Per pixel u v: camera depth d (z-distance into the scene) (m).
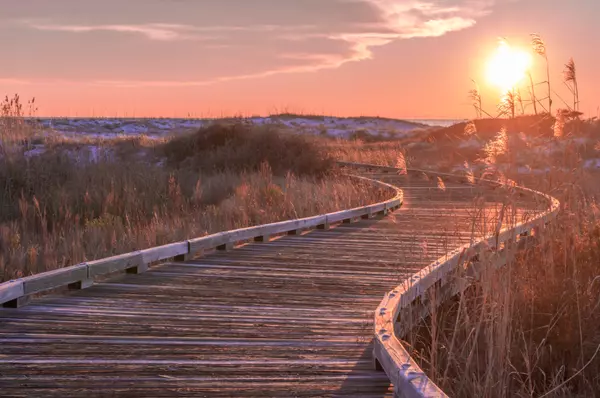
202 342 6.02
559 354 6.61
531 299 7.09
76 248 10.65
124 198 15.54
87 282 8.20
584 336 6.68
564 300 7.05
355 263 9.93
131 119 83.75
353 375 5.20
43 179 17.02
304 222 13.05
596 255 7.92
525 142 7.31
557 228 8.07
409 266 9.41
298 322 6.73
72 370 5.21
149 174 18.73
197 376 5.13
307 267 9.62
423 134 62.84
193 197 17.27
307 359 5.58
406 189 22.69
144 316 6.89
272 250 11.09
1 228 11.95
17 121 19.12
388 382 5.04
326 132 76.81
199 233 12.72
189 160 25.64
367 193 18.83
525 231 8.30
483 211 7.66
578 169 7.45
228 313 7.07
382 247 11.38
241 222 14.12
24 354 5.58
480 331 6.31
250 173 22.14
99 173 18.03
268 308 7.30
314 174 24.11
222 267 9.57
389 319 5.75
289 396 4.75
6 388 4.80
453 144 40.28
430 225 13.34
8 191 15.95
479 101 7.06
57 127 64.88
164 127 75.88
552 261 7.46
